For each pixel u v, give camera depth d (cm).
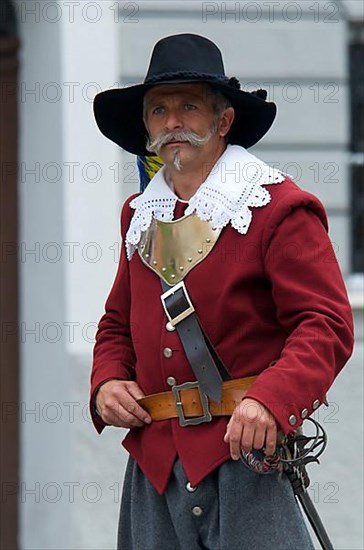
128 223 1017
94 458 1581
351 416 1581
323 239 936
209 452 932
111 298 1039
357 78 1692
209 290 932
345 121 1658
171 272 948
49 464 1636
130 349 1025
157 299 961
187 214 952
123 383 985
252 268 927
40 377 1644
